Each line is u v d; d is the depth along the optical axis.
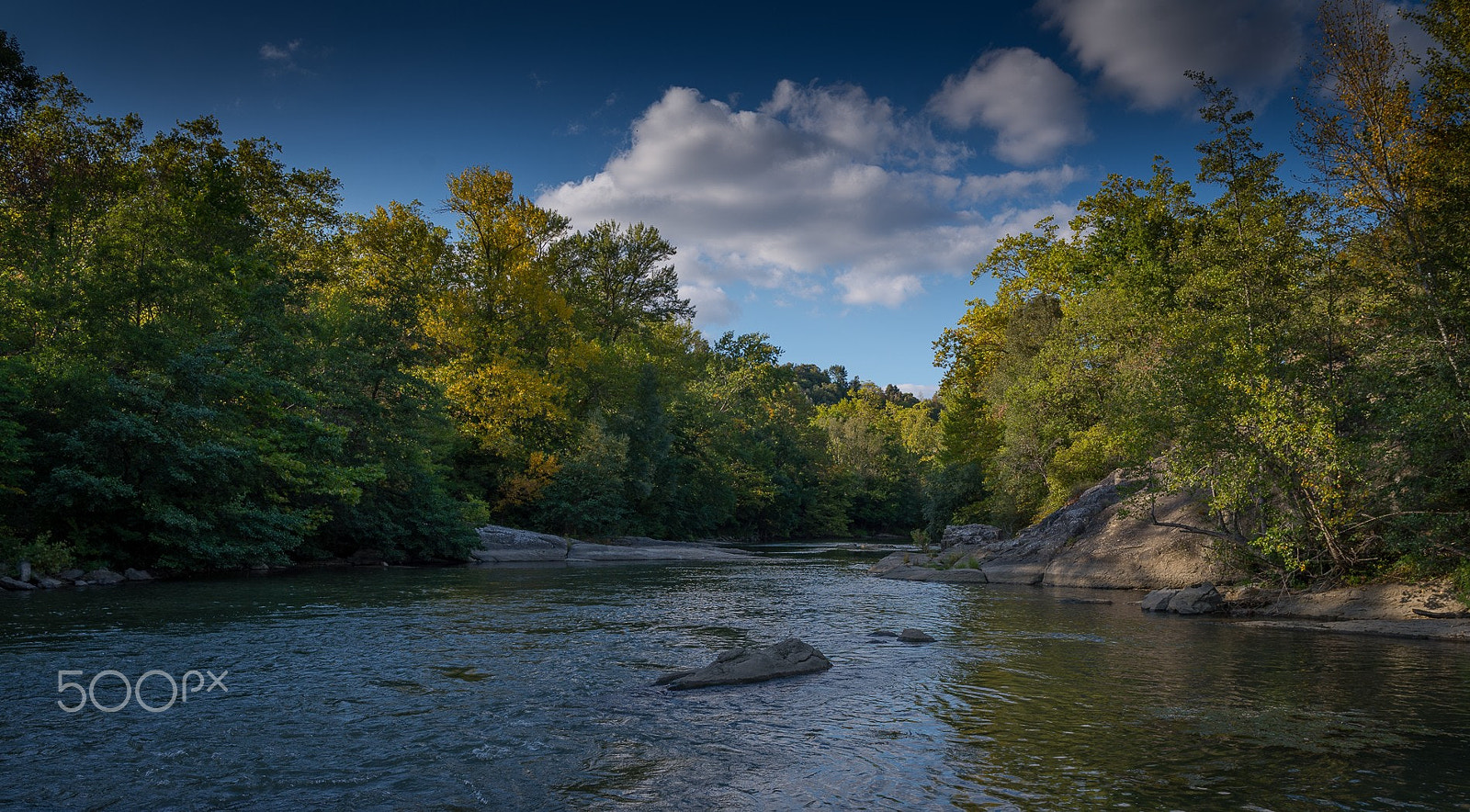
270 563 30.22
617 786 6.92
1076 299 40.31
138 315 27.31
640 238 71.81
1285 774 7.20
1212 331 22.66
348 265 51.78
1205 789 6.81
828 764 7.54
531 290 53.66
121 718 9.01
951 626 17.12
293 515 28.88
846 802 6.52
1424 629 15.54
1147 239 40.00
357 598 21.33
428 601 21.09
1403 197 18.89
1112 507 29.23
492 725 8.91
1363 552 19.38
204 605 18.91
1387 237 19.09
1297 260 21.38
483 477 50.66
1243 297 22.77
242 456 26.02
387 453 35.59
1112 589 25.25
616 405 61.12
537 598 22.33
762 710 9.66
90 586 22.59
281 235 46.38
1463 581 16.50
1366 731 8.64
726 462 79.19
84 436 23.97
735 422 85.88
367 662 12.41
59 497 22.89
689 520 71.06
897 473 105.94
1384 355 18.58
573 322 62.69
